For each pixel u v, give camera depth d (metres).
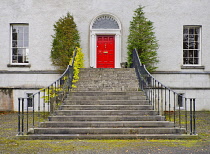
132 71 13.39
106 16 15.53
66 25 14.61
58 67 15.06
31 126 9.58
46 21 15.28
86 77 12.64
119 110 9.41
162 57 15.19
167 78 15.05
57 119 8.83
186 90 15.01
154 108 9.84
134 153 6.09
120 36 15.39
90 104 10.06
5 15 15.27
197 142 7.23
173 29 15.29
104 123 8.39
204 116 12.47
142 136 7.66
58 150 6.37
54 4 15.31
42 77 15.03
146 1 15.36
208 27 15.32
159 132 8.02
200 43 15.38
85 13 15.41
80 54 13.92
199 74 15.14
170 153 6.09
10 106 14.92
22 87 14.97
